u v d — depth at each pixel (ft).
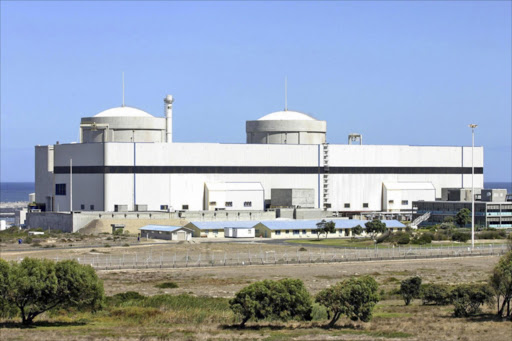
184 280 386.73
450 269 429.38
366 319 275.18
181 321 281.54
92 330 261.24
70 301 274.36
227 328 268.62
